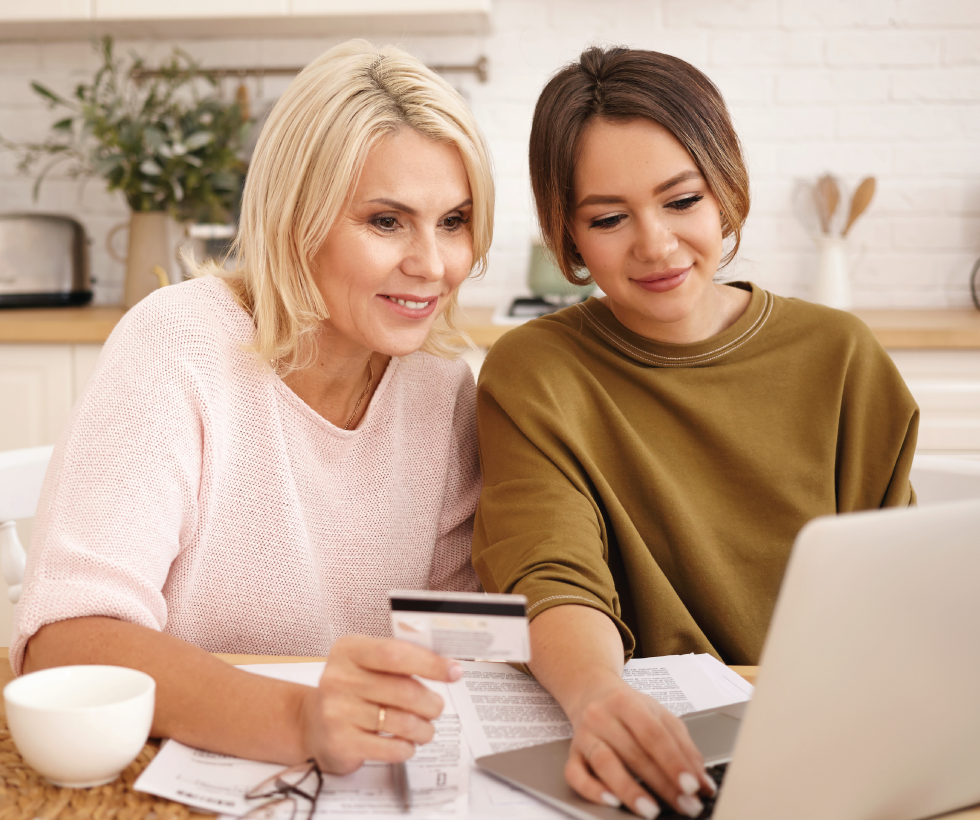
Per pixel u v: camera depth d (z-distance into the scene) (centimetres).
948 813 62
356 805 64
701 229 108
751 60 273
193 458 93
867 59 271
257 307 99
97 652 76
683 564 110
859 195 265
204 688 72
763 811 55
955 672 55
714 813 56
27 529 215
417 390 115
